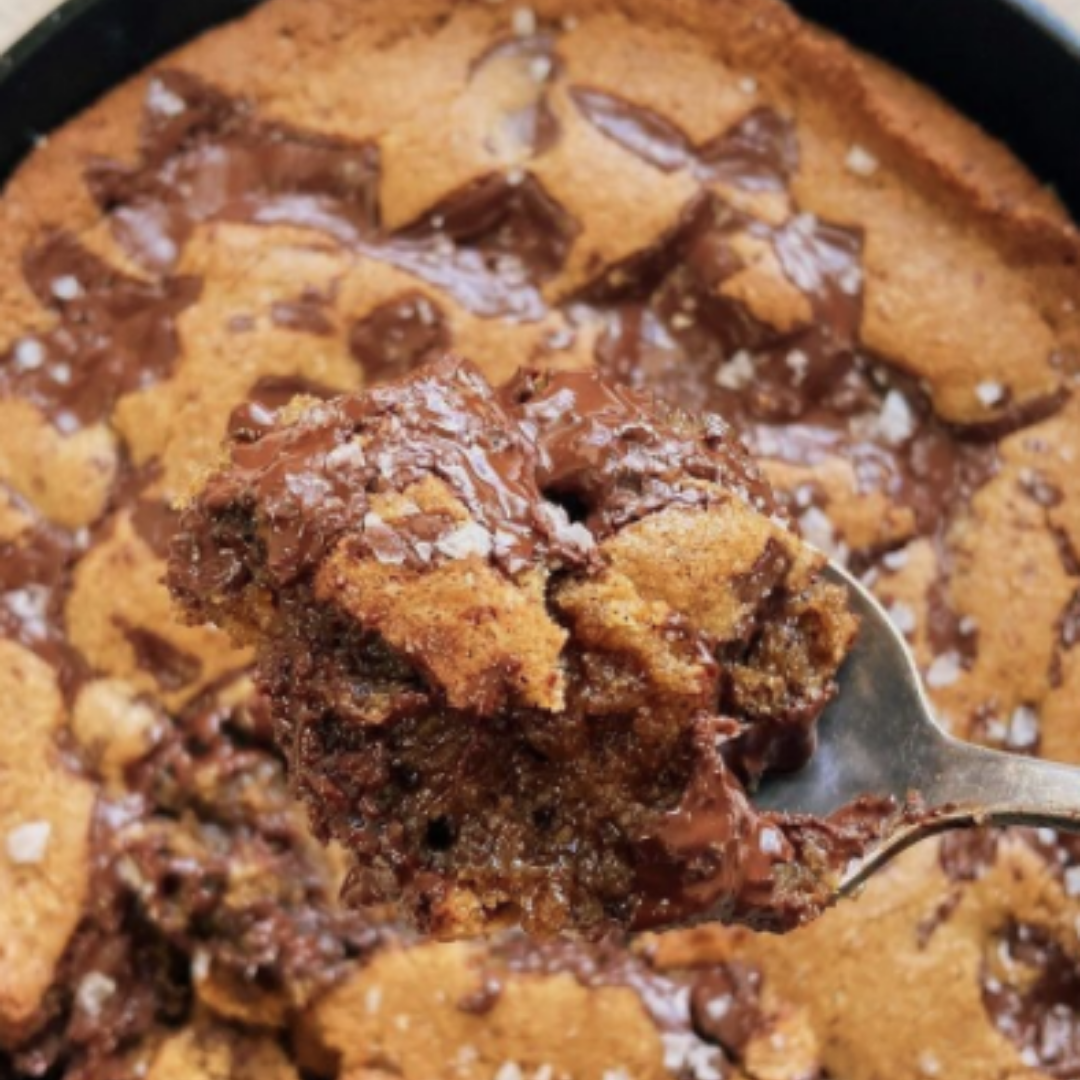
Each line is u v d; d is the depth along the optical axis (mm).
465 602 265
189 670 339
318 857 337
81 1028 331
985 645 341
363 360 346
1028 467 345
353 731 270
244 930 333
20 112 345
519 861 273
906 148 349
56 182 350
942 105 350
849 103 351
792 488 342
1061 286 348
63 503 344
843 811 291
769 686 284
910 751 293
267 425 283
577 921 274
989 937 335
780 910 280
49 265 350
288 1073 333
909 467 347
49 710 338
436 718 269
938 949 332
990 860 334
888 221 351
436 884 271
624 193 348
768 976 333
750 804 287
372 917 334
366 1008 331
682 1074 330
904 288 348
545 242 350
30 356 348
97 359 347
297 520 267
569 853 274
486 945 333
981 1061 330
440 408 275
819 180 352
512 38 355
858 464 345
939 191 350
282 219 350
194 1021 335
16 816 334
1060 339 348
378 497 269
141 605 339
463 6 355
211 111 353
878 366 349
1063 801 286
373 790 270
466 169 349
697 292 349
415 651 265
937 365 347
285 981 332
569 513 281
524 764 274
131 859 333
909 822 289
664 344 349
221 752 338
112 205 352
